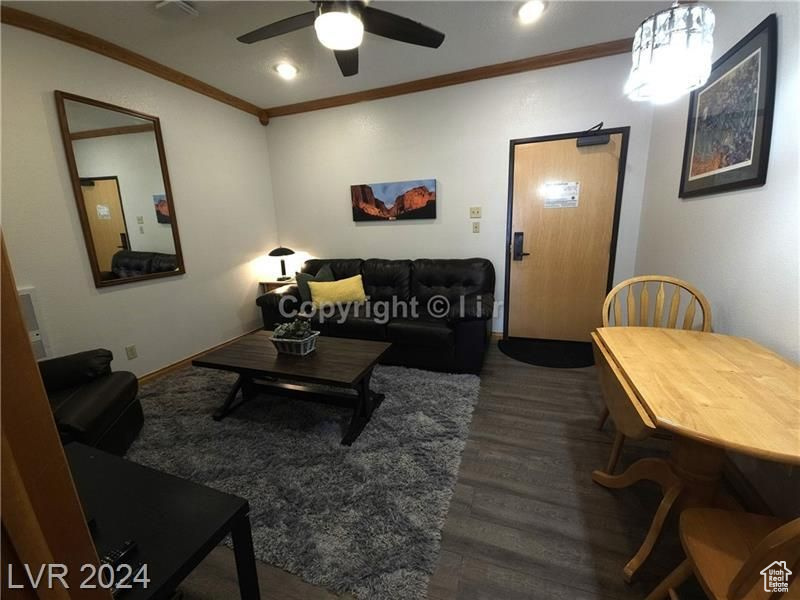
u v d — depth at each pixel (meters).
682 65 1.36
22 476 0.36
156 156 2.79
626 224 2.99
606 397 1.47
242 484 1.63
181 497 0.90
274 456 1.82
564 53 2.75
